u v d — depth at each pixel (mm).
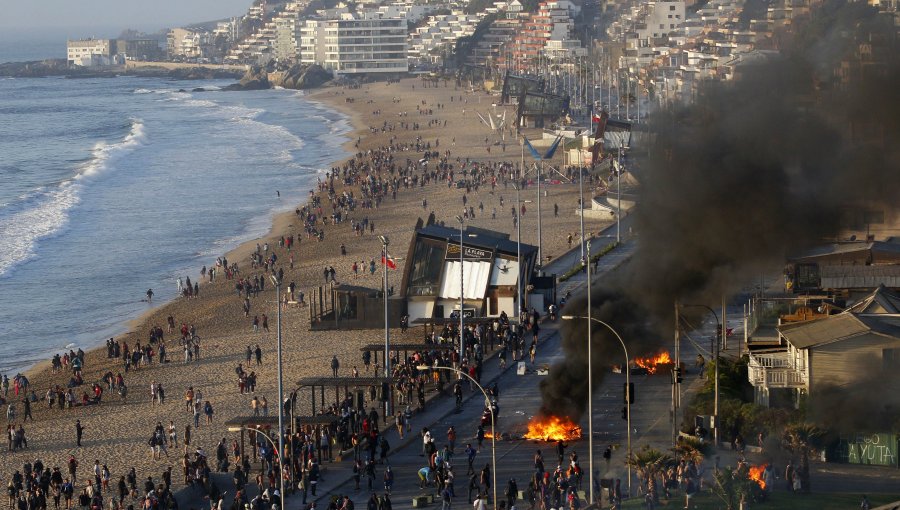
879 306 151625
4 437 178000
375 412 162750
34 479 150625
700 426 144500
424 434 151125
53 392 194875
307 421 152625
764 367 146375
